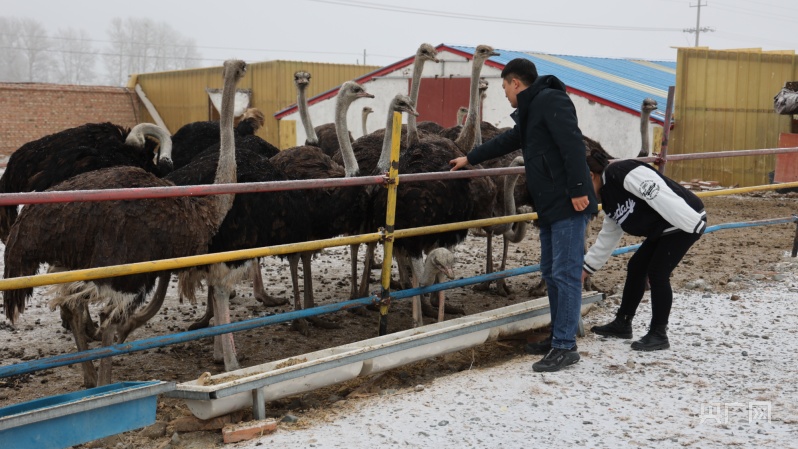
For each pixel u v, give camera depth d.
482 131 9.99
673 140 18.50
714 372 5.29
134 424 4.26
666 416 4.56
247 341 6.75
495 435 4.33
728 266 8.98
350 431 4.43
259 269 7.95
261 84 25.98
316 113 23.22
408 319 7.56
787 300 7.17
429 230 5.96
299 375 4.70
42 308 7.75
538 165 5.25
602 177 5.67
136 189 4.27
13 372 4.09
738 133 17.81
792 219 9.13
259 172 5.98
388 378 5.48
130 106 30.67
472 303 8.05
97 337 6.62
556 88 5.27
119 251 4.83
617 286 8.26
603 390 4.98
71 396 4.35
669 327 6.34
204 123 8.99
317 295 8.42
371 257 8.00
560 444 4.20
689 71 18.22
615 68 25.17
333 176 7.12
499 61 19.77
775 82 17.28
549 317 6.21
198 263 4.62
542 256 5.60
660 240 5.65
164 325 7.18
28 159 6.93
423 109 21.17
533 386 5.06
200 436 4.53
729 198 16.08
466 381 5.19
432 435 4.34
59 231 4.81
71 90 29.20
